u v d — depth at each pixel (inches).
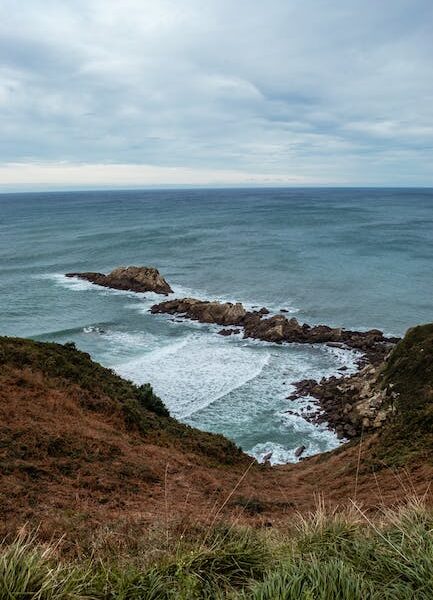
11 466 514.3
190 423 1130.0
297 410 1202.0
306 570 164.6
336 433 1087.0
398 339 1717.5
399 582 167.8
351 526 224.5
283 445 1054.4
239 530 243.9
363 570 182.1
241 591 170.4
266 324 1809.8
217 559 197.0
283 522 362.0
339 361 1542.8
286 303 2215.8
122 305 2167.8
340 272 2819.9
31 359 866.1
